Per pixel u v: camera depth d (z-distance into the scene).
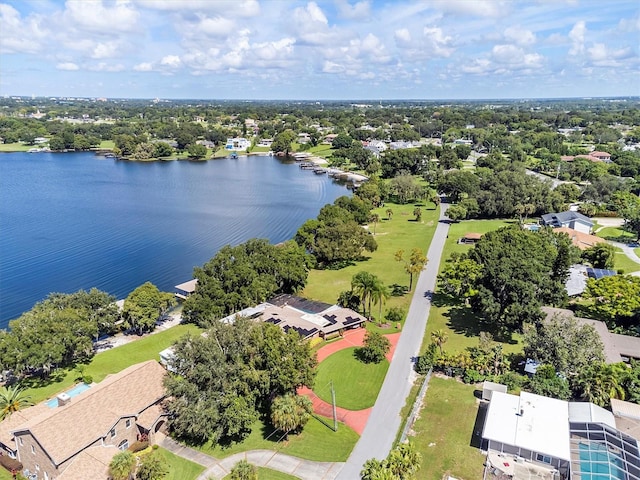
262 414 60.44
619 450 48.38
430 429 56.25
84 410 50.91
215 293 87.12
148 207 182.25
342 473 49.91
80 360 73.75
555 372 63.12
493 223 153.12
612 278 82.81
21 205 180.00
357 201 152.62
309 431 56.97
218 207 185.12
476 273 84.75
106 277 112.06
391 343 78.06
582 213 152.50
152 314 83.88
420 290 100.44
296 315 84.69
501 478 48.12
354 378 68.12
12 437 51.78
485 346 68.69
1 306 96.31
